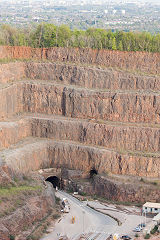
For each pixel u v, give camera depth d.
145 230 128.62
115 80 178.75
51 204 143.88
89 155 164.50
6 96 170.62
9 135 162.38
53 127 172.00
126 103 170.62
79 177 164.62
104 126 167.12
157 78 176.12
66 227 132.25
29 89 179.75
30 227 128.38
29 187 143.12
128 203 150.50
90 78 181.00
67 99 176.75
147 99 168.75
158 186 152.12
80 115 175.75
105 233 128.75
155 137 163.00
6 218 123.56
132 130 164.62
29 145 165.25
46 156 167.50
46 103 179.50
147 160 158.12
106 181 156.12
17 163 151.62
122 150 163.88
